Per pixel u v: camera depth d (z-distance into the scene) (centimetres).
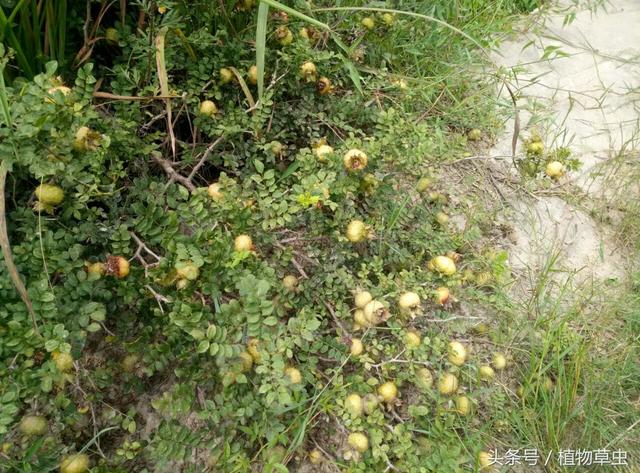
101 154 210
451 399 249
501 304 298
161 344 212
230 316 192
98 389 222
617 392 275
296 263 256
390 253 280
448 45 436
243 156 285
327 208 262
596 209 368
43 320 184
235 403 206
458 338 288
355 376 234
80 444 218
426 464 215
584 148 410
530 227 356
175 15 271
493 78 432
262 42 232
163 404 199
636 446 259
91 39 273
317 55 296
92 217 221
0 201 181
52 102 193
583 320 306
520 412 264
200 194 222
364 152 262
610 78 470
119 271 204
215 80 291
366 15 357
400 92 370
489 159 385
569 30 526
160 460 199
